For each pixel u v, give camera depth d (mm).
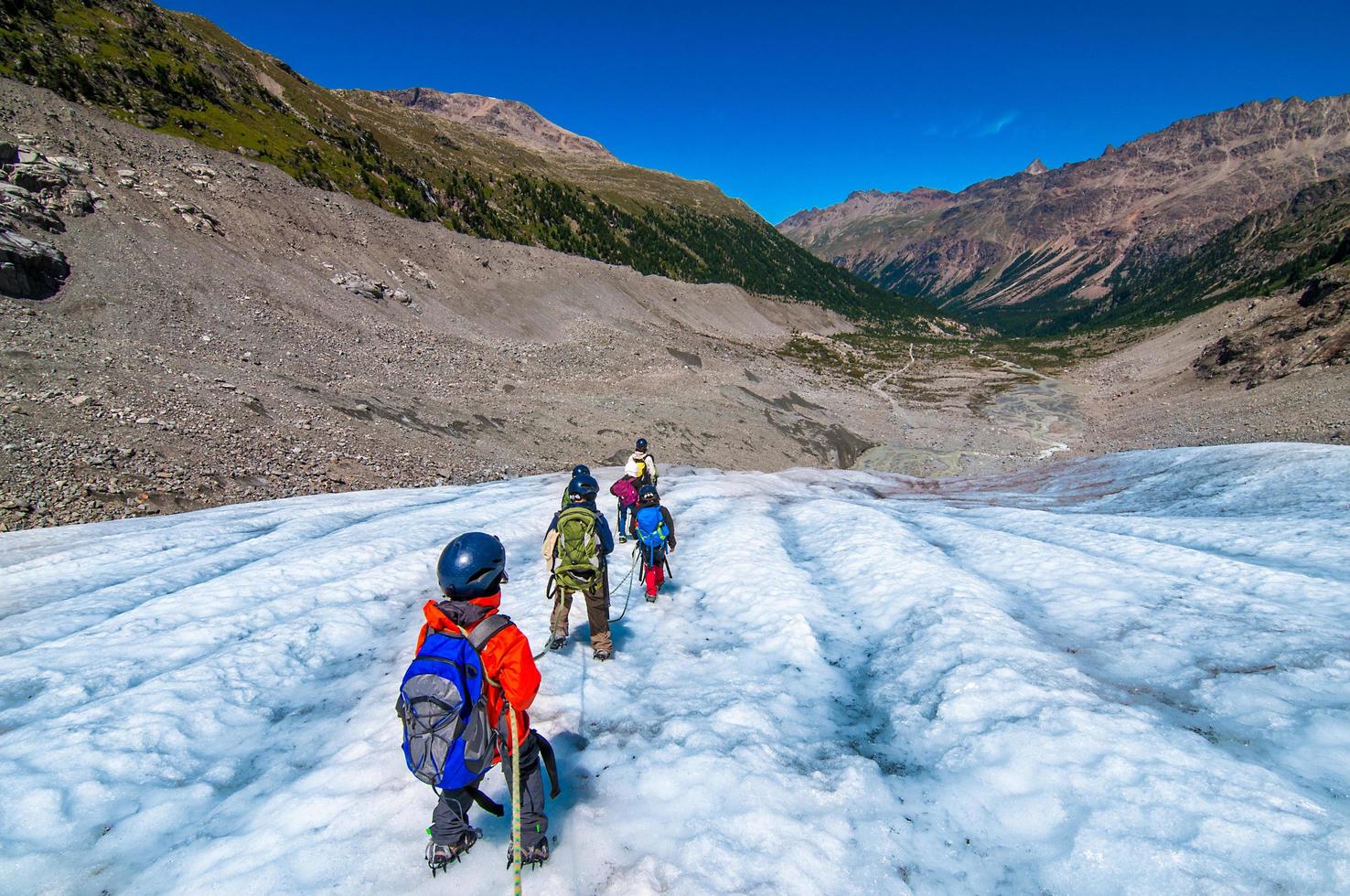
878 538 10773
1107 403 78188
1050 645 6262
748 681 5922
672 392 57500
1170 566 8617
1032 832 3639
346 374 36188
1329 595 6641
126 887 3547
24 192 32969
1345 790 3566
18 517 14719
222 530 13539
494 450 33469
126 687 6215
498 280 72438
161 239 39281
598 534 6266
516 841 3074
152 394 22172
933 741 4719
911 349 137625
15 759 4633
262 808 4141
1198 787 3598
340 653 7164
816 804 4020
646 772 4383
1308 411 46344
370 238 62281
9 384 19156
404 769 4492
